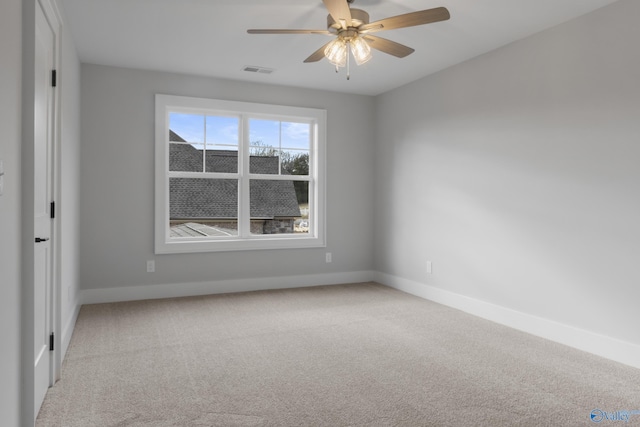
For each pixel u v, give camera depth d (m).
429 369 2.73
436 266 4.54
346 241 5.50
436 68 4.41
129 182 4.49
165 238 4.63
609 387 2.48
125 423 2.04
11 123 1.62
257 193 5.24
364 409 2.20
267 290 5.04
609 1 2.91
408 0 2.95
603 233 2.98
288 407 2.21
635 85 2.79
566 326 3.22
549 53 3.36
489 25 3.33
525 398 2.34
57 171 2.54
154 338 3.29
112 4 3.02
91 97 4.33
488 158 3.91
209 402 2.26
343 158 5.46
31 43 1.81
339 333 3.46
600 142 3.00
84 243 4.32
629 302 2.84
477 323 3.76
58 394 2.33
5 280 1.53
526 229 3.55
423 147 4.73
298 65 4.36
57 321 2.53
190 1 3.00
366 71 4.53
